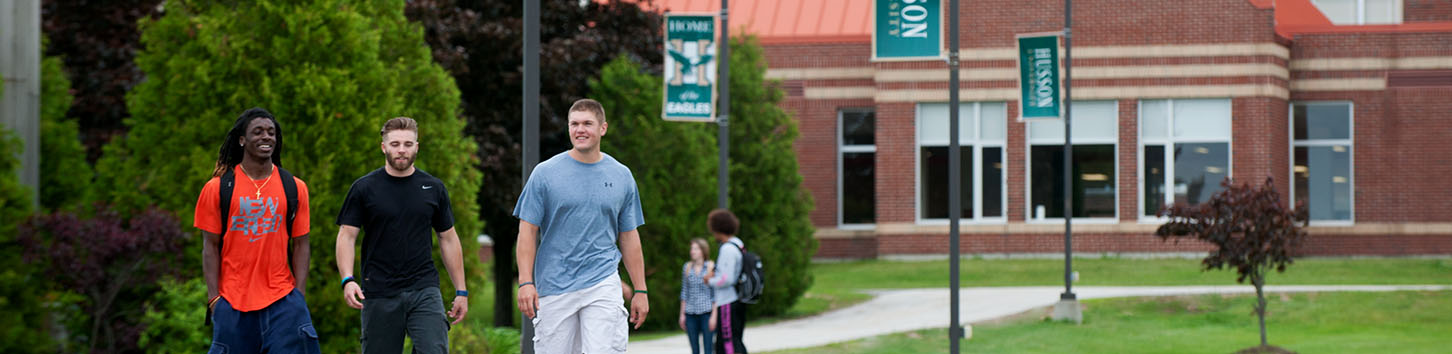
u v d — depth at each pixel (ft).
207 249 23.43
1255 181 100.37
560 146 70.54
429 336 24.71
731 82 69.72
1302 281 84.43
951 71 44.32
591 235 22.41
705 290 43.73
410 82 40.16
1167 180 102.42
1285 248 54.44
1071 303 64.44
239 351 23.52
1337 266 93.76
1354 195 104.68
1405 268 92.43
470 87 68.44
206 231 23.39
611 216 22.63
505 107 69.36
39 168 30.22
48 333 27.14
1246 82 100.63
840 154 111.65
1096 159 104.01
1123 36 102.83
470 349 38.86
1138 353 54.34
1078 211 104.32
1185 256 101.04
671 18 50.67
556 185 22.30
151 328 29.58
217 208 23.36
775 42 111.24
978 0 104.63
